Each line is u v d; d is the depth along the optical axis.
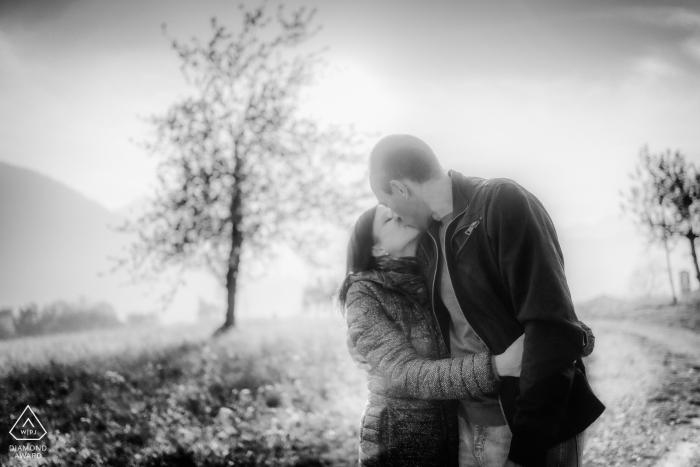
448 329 1.92
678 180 13.95
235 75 17.44
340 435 4.60
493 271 1.67
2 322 34.09
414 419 1.96
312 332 12.20
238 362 8.45
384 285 1.98
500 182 1.71
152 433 4.68
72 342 14.16
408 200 1.85
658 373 6.15
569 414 1.67
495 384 1.65
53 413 5.63
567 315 1.49
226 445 4.32
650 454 3.71
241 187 16.73
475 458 1.90
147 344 11.27
